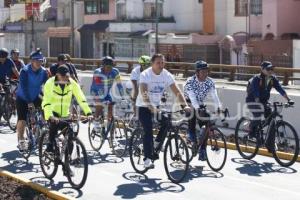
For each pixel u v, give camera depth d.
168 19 48.84
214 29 45.66
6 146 13.67
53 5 61.09
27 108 11.70
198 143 11.02
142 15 49.78
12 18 67.44
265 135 12.05
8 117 15.98
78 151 9.58
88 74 24.80
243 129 12.68
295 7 38.78
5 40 67.44
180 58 43.50
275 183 10.24
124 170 11.23
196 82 11.02
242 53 39.72
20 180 10.09
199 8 47.56
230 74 23.06
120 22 50.62
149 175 10.79
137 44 48.72
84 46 55.75
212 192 9.61
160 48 45.50
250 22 41.94
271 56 35.59
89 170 11.25
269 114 11.91
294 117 14.77
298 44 33.94
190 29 48.22
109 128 12.70
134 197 9.30
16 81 15.77
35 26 62.12
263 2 39.66
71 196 9.34
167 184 10.14
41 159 10.50
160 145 10.29
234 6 43.72
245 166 11.61
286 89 19.20
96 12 55.38
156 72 10.05
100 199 9.20
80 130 16.14
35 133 11.73
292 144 11.66
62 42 58.31
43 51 61.66
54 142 9.95
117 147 12.55
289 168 11.43
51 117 9.59
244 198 9.24
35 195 9.18
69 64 15.34
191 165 11.49
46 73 11.50
